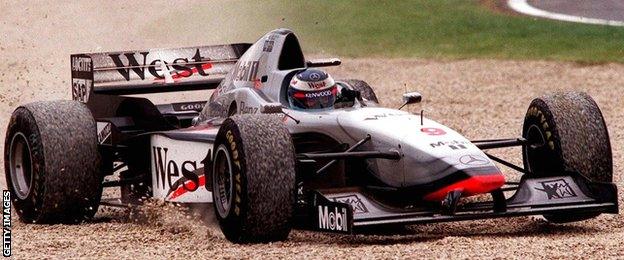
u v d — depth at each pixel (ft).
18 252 98.43
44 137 115.75
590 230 108.68
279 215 98.17
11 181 122.31
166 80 135.33
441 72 263.29
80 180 116.47
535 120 112.16
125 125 128.26
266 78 116.78
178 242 102.47
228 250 96.78
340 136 109.40
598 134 108.47
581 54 278.87
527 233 107.04
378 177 107.86
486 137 186.29
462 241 97.86
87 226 116.47
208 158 110.63
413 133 105.40
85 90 133.39
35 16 290.56
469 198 127.24
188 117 134.41
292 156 98.84
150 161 123.13
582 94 111.75
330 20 330.13
